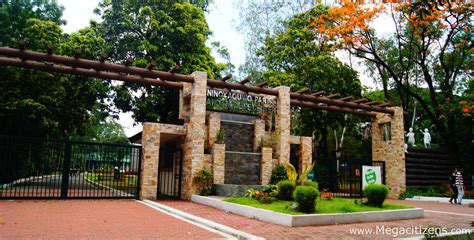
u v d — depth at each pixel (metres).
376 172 20.14
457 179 17.59
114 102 22.86
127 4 23.03
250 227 9.06
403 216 11.57
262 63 31.05
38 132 20.81
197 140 15.79
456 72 25.27
